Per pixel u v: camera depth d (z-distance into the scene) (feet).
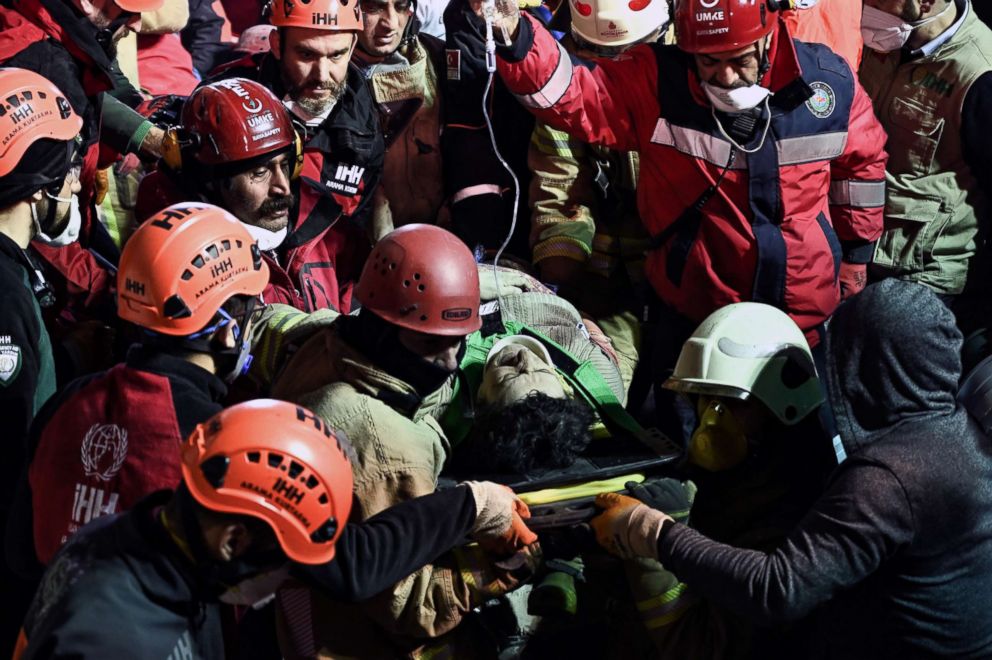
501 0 10.98
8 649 10.02
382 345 8.46
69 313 11.69
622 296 13.85
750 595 7.93
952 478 7.80
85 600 6.31
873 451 7.91
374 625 8.96
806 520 8.05
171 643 6.45
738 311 9.68
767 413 9.43
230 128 10.73
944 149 14.32
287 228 11.85
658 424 13.16
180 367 7.87
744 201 11.66
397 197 14.10
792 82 11.28
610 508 8.81
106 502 7.72
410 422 8.64
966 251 14.70
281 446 6.36
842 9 13.88
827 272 12.01
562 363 10.61
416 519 7.75
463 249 8.65
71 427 7.95
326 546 6.54
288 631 9.09
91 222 11.93
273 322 10.06
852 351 8.09
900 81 14.32
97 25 10.99
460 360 9.07
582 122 11.68
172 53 15.99
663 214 12.09
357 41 13.46
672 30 13.84
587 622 9.83
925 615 7.98
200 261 7.80
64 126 9.47
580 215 13.50
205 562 6.45
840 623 8.36
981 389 9.55
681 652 9.08
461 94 13.75
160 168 11.25
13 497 8.96
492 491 8.19
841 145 11.64
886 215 14.71
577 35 13.05
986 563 8.00
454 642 9.11
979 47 13.94
